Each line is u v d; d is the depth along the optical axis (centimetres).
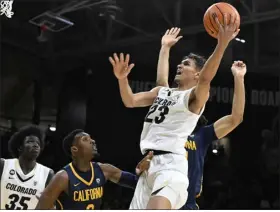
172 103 302
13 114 911
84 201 332
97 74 921
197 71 319
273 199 862
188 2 798
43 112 916
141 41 872
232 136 887
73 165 338
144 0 836
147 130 310
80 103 916
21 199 399
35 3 848
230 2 695
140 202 299
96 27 883
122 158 896
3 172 402
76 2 805
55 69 929
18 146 418
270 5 739
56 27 755
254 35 834
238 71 376
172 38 371
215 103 841
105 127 906
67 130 891
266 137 884
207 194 863
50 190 323
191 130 302
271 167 879
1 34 893
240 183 868
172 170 288
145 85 891
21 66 920
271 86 884
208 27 301
